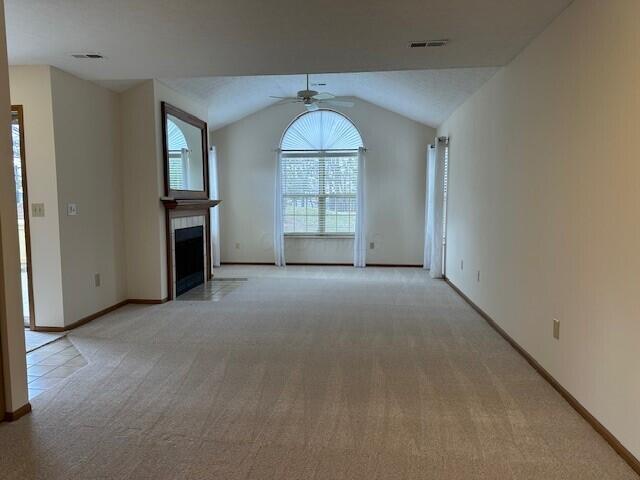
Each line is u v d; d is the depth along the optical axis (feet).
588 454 6.93
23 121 13.09
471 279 16.85
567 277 8.73
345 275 23.36
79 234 14.20
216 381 9.82
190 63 12.80
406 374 10.16
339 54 12.03
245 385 9.61
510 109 12.39
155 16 9.38
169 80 16.85
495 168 13.84
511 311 12.22
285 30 10.24
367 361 10.98
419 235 26.12
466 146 17.93
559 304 9.10
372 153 26.03
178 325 14.12
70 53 11.84
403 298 17.90
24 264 14.26
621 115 6.84
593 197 7.71
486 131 14.90
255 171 26.86
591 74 7.78
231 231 27.32
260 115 26.58
